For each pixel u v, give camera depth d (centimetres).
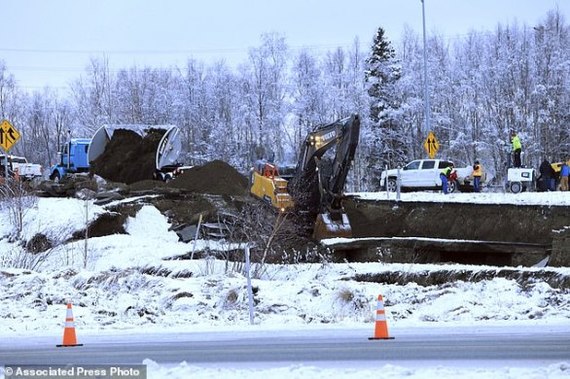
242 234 7050
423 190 10525
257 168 7638
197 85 18738
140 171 10669
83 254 6706
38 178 12075
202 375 2422
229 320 4541
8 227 7594
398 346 3128
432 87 16838
